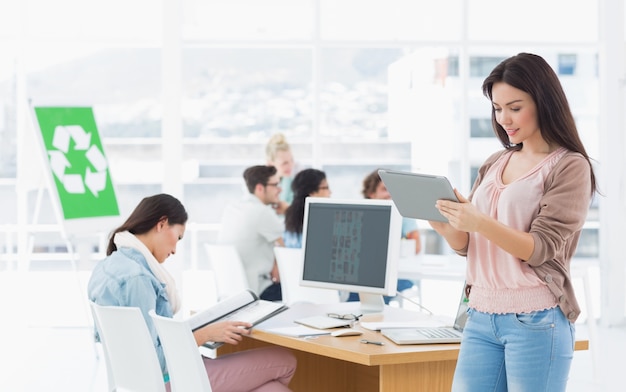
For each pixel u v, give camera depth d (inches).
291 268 210.1
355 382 169.0
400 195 111.8
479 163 309.7
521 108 102.7
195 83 306.5
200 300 316.2
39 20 304.5
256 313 144.3
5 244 321.1
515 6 308.5
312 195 219.8
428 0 307.6
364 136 309.0
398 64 308.7
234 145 308.7
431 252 310.5
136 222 144.0
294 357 148.1
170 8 298.5
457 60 309.1
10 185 313.3
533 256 100.1
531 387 102.3
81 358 254.2
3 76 305.9
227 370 141.7
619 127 304.8
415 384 124.6
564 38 310.0
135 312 120.8
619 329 302.4
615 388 223.3
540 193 103.2
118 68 309.4
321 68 306.8
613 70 304.7
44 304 319.0
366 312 155.4
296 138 308.8
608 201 305.1
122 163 310.8
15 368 242.4
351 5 306.8
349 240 153.9
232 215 227.3
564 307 102.7
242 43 304.7
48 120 275.6
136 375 125.6
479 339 106.8
